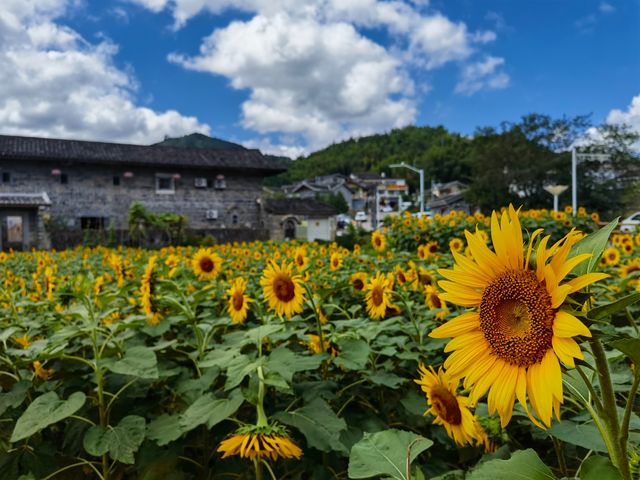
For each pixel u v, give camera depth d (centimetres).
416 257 602
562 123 4400
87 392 231
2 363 232
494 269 102
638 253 594
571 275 94
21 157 2611
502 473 97
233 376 168
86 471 209
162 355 243
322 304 262
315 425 168
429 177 10875
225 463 204
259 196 3278
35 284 512
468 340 102
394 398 232
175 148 3297
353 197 10525
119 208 2897
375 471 113
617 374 156
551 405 85
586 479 87
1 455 199
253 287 381
